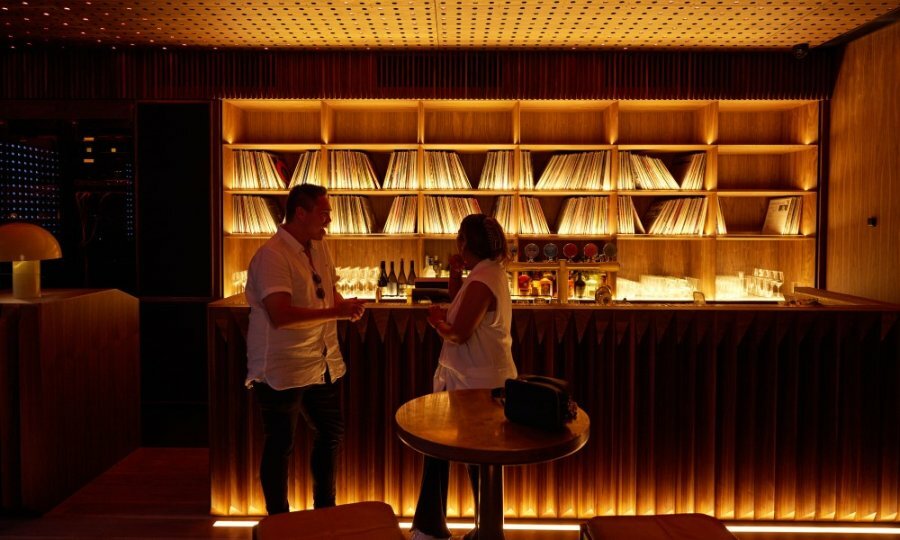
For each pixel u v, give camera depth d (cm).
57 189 520
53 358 341
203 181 514
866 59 463
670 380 317
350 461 323
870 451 322
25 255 341
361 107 538
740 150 534
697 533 188
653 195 554
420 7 408
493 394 226
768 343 316
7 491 328
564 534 313
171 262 518
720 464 320
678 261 556
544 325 317
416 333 320
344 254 556
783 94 509
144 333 520
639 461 320
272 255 254
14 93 508
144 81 509
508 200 523
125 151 519
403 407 213
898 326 317
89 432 377
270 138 554
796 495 322
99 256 525
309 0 396
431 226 524
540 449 174
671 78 509
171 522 324
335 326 286
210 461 325
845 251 490
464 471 323
